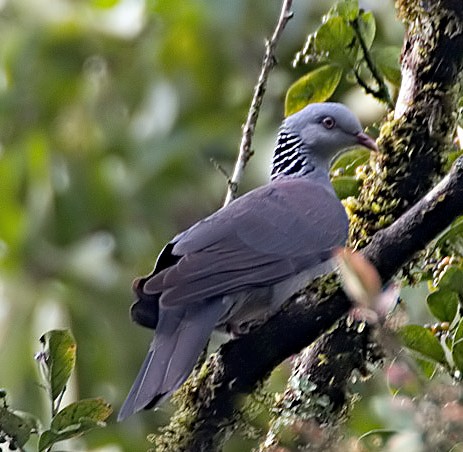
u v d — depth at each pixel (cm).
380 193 1038
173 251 1059
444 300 941
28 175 1733
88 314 1576
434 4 1011
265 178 1579
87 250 1627
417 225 911
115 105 1748
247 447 1212
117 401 1531
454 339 900
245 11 1589
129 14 1750
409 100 1030
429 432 817
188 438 965
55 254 1639
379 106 1452
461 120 1028
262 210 1111
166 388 927
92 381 1548
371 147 1138
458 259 1009
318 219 1113
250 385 963
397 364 852
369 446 910
